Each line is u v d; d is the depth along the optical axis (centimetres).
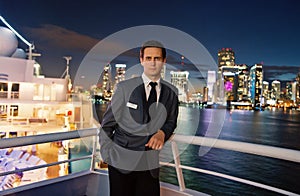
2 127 1493
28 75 1741
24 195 217
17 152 1009
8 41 1797
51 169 1103
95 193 264
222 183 2052
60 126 1609
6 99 1595
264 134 5428
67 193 250
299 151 149
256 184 177
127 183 176
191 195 214
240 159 2866
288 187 2075
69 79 1855
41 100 1661
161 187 231
